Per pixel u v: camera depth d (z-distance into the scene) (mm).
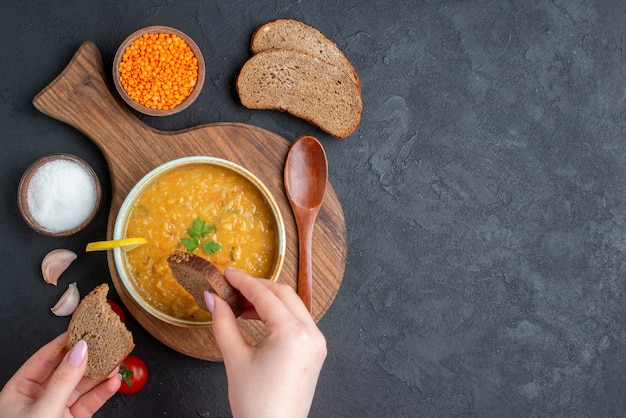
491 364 968
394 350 955
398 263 959
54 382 731
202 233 867
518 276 976
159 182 877
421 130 966
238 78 913
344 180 954
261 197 887
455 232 969
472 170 973
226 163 868
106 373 818
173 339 885
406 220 962
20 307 911
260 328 896
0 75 916
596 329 984
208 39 939
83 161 900
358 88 946
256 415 716
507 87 979
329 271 917
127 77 883
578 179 987
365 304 952
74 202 897
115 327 796
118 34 929
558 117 985
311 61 911
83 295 916
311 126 952
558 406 976
